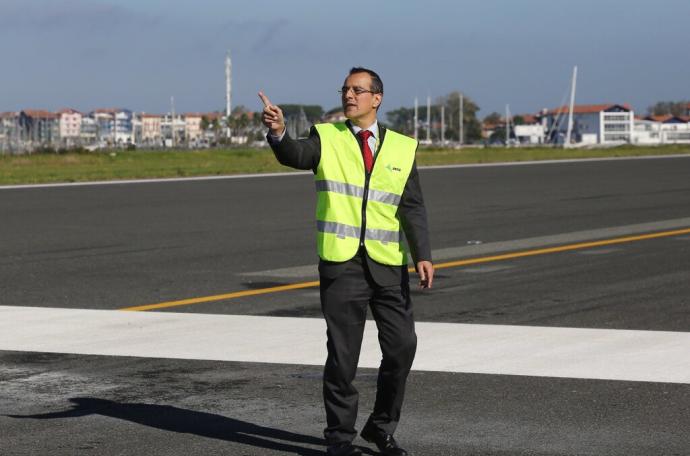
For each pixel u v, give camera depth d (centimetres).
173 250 1509
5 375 735
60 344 847
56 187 2967
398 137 546
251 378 720
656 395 660
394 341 539
